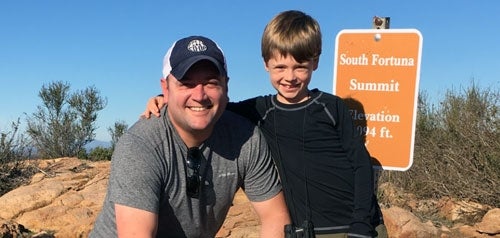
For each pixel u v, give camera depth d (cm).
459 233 441
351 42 220
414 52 213
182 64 158
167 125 166
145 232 156
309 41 195
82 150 984
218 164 171
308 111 197
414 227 421
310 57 197
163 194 164
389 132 216
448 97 661
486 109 591
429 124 653
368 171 190
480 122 584
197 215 171
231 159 173
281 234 182
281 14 202
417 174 591
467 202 530
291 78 196
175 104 161
